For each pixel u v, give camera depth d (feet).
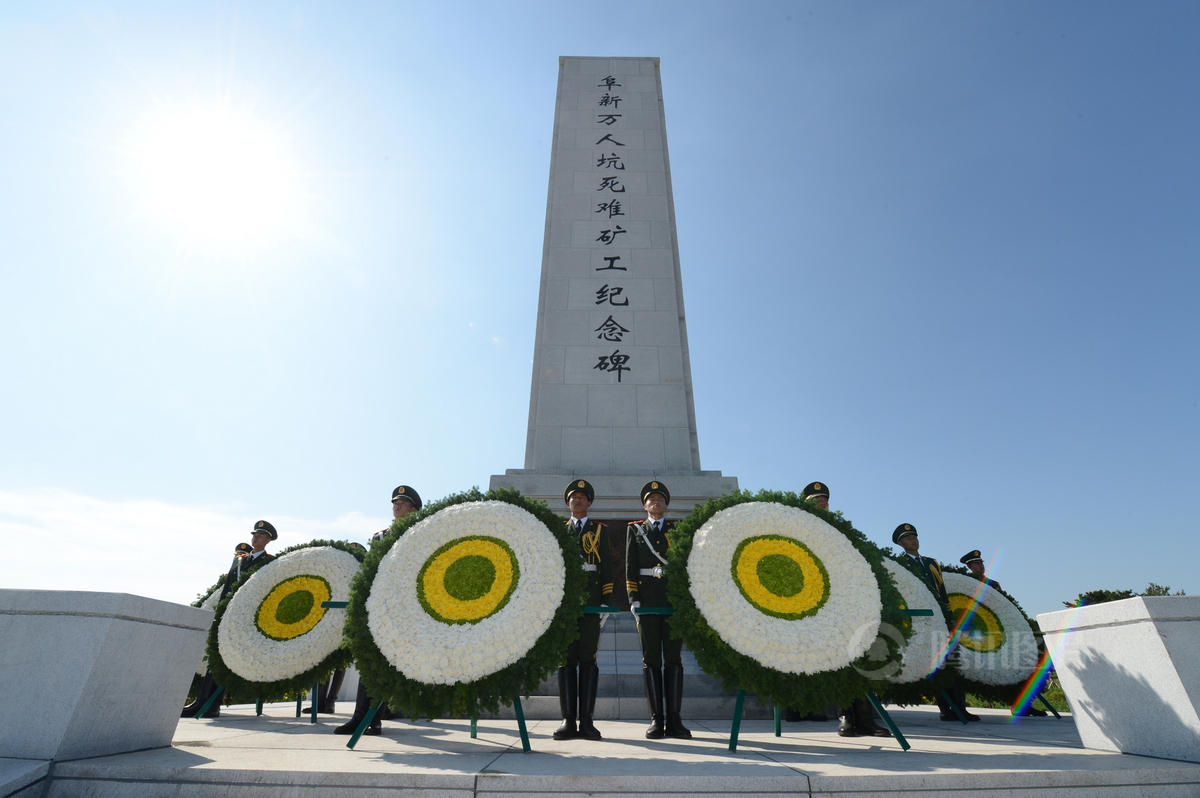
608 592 15.56
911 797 9.22
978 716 21.38
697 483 32.50
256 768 9.89
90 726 11.15
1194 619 11.87
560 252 41.86
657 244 42.37
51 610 11.59
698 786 9.19
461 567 13.37
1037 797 9.45
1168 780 9.82
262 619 17.81
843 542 13.61
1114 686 12.68
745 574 13.14
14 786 9.56
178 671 13.65
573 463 34.81
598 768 10.08
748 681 12.05
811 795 9.16
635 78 51.55
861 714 15.61
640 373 37.45
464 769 9.93
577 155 46.68
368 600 13.08
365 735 15.42
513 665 12.35
